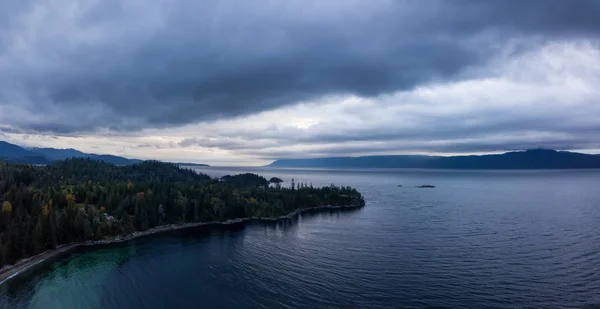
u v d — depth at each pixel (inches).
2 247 4640.8
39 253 5315.0
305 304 3663.9
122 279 4411.9
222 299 3791.8
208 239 6673.2
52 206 6815.9
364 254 5531.5
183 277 4485.7
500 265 4931.1
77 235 6053.2
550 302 3705.7
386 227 7800.2
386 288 4092.0
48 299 3806.6
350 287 4141.2
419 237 6742.1
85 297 3860.7
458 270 4724.4
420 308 3575.3
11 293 3961.6
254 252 5698.8
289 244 6240.2
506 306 3619.6
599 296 3850.9
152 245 6171.3
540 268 4793.3
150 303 3698.3
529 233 7062.0
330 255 5492.1
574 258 5260.8
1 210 5561.0
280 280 4367.6
